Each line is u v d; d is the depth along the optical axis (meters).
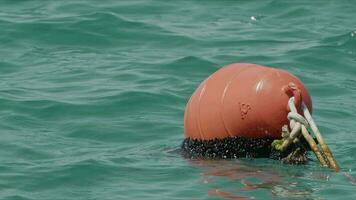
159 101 29.11
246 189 21.59
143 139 26.08
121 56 33.81
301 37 35.91
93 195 21.59
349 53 34.03
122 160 23.80
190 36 35.78
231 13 39.03
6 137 25.81
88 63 33.00
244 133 23.19
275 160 23.16
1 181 22.38
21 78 31.38
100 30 36.06
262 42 35.31
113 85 30.53
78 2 39.28
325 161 22.75
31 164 23.62
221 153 23.45
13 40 35.00
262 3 40.09
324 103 29.38
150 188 21.84
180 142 25.59
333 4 40.06
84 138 26.11
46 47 34.66
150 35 35.88
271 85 22.91
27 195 21.62
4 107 28.20
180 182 22.16
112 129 26.73
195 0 40.59
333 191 21.47
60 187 22.14
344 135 26.47
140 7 38.97
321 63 33.22
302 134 22.69
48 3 39.22
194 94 24.03
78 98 29.17
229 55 33.78
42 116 27.70
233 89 23.23
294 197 21.16
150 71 32.09
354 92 30.52
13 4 39.09
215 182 22.03
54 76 31.56
